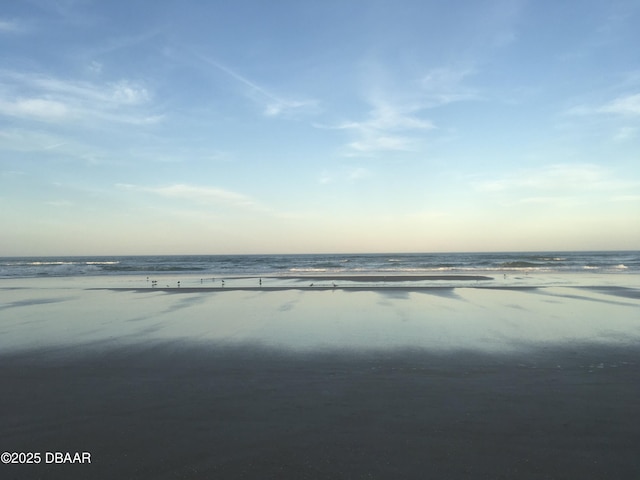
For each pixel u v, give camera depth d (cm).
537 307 1387
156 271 4203
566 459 386
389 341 888
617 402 523
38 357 764
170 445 420
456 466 375
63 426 466
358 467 375
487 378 627
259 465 381
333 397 550
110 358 757
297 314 1268
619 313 1252
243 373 661
